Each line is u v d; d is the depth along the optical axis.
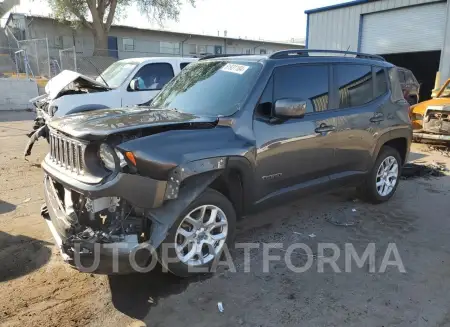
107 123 3.19
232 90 3.93
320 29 19.42
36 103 8.39
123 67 9.02
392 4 16.39
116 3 28.78
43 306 3.12
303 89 4.24
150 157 2.99
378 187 5.38
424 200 5.65
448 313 3.06
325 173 4.53
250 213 3.88
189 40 37.25
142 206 2.98
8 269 3.65
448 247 4.16
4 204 5.30
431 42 15.62
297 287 3.41
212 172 3.37
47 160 3.57
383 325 2.92
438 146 9.75
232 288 3.39
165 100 4.45
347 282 3.49
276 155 3.90
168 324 2.94
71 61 21.83
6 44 30.36
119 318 3.00
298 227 4.64
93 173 2.93
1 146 9.14
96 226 2.98
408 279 3.54
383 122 5.10
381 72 5.27
